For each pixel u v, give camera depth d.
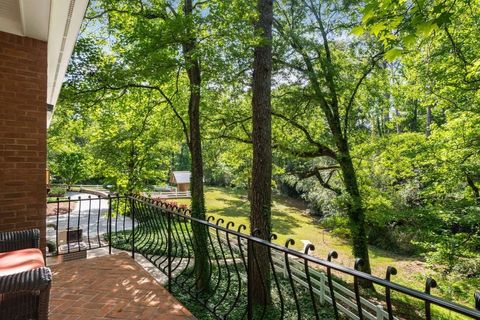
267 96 6.46
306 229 16.73
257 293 6.18
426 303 1.24
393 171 9.80
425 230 8.14
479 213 7.22
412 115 16.52
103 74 5.91
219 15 5.37
